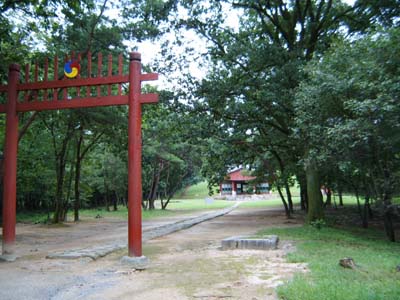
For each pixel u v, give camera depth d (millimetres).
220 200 52219
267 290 5180
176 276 6324
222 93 14859
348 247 9133
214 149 20688
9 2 10359
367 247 9297
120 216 27766
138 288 5594
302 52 14367
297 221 18219
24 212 31703
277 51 13859
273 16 15961
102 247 9719
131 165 7707
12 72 8742
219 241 10969
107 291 5484
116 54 14656
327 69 9703
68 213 32031
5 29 10695
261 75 14641
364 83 8133
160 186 38906
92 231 16734
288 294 4742
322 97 9703
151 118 21047
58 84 8492
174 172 36469
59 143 22859
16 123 8719
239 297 4898
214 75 15344
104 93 15305
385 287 4914
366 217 17484
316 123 10289
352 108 8359
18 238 13852
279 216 22391
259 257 7898
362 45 9234
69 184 23719
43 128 20984
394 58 8344
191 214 26484
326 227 13836
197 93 15086
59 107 8445
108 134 20516
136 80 7918
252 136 18109
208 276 6227
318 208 14820
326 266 6398
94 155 32438
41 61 13031
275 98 13484
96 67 14539
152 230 14508
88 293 5406
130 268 7094
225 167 21531
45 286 5879
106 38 14352
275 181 21781
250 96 14812
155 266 7285
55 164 23141
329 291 4703
